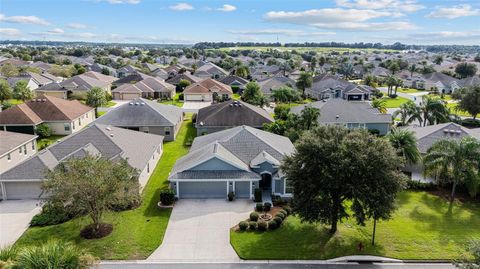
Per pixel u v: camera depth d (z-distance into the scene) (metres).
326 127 28.53
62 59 174.38
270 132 50.34
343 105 62.50
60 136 55.53
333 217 26.91
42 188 26.72
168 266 24.31
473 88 70.44
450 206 33.91
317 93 98.81
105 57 198.00
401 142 38.81
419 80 130.25
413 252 26.12
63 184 25.52
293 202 26.98
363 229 29.22
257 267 24.28
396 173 26.14
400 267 24.59
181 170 34.75
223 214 31.62
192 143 47.62
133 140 42.06
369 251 26.11
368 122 58.72
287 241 27.34
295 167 26.67
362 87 98.94
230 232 28.59
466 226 30.06
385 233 28.67
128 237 27.56
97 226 27.88
